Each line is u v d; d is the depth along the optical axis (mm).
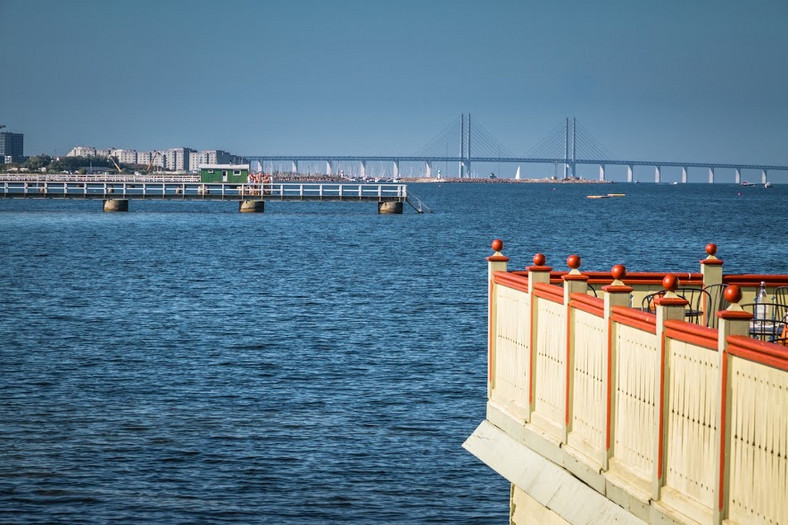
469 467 54719
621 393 26797
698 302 36500
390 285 135375
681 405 24000
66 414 63469
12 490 50500
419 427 61812
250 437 59344
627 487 26078
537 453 31922
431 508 49156
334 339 89938
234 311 108500
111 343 87125
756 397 21266
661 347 24531
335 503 49594
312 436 59625
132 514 47875
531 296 32531
